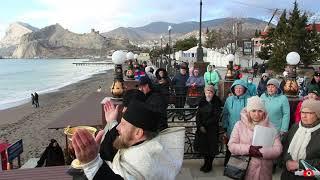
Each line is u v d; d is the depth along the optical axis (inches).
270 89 245.6
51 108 1435.8
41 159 332.8
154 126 98.2
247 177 171.6
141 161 92.8
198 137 260.7
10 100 1881.2
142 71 732.0
